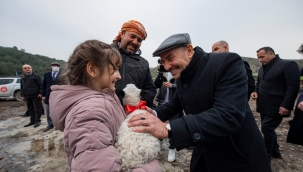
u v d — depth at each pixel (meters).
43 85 5.20
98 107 0.84
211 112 1.04
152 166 0.91
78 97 0.90
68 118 0.83
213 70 1.20
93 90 0.97
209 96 1.23
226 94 1.09
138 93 1.29
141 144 0.90
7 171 2.98
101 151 0.73
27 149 3.84
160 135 0.98
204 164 1.62
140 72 2.16
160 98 3.79
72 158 0.80
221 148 1.30
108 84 1.03
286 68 2.78
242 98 1.08
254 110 7.07
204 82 1.23
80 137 0.74
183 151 3.53
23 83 5.52
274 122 2.92
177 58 1.24
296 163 2.95
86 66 0.97
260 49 3.21
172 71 1.33
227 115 1.00
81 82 1.00
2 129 5.46
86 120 0.78
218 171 1.39
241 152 1.29
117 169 0.74
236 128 1.03
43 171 2.97
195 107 1.33
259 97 3.18
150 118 1.02
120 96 1.28
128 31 2.00
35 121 5.75
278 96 2.87
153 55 1.33
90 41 1.05
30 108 5.79
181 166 2.98
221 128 0.99
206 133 0.98
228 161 1.33
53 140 4.33
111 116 0.91
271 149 2.95
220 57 1.22
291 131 2.41
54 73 5.01
